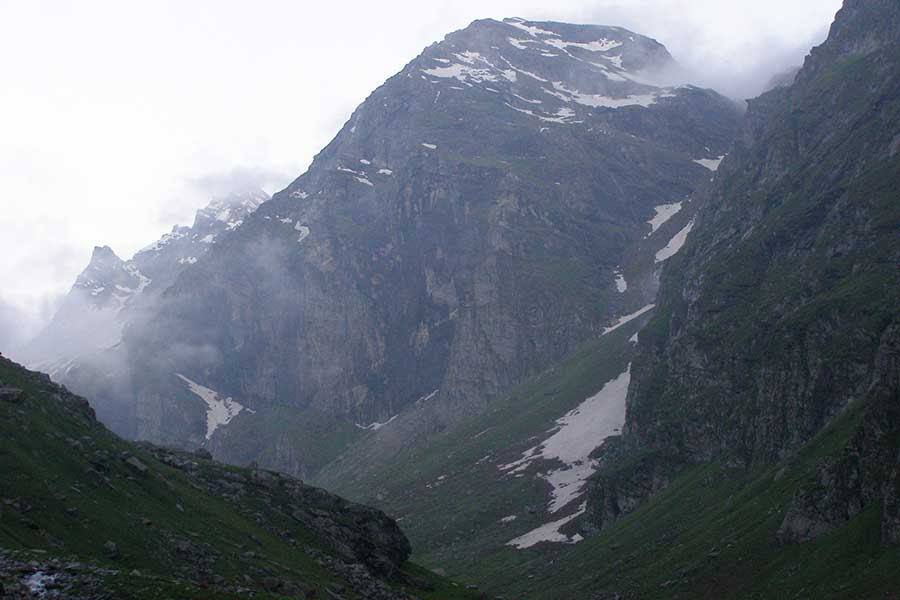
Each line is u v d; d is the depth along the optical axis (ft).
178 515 372.79
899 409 528.22
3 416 336.49
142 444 492.13
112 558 300.61
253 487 479.00
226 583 325.62
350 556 458.91
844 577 479.00
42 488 306.35
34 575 250.98
